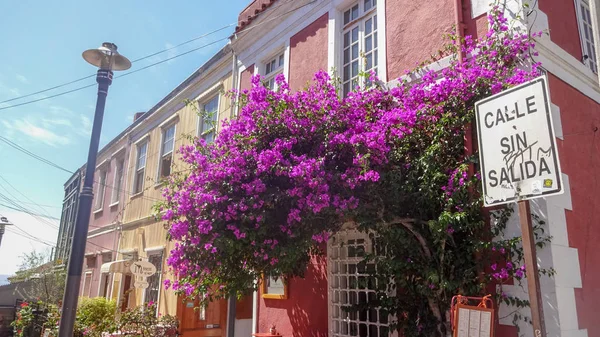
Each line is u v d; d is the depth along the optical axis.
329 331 6.62
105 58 5.99
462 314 3.75
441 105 4.96
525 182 3.08
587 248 4.88
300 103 5.65
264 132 5.49
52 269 17.05
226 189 5.13
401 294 5.40
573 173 5.13
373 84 6.50
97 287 16.17
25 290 18.62
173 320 9.42
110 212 16.64
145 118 15.25
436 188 4.76
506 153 3.25
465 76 4.97
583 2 6.59
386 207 4.99
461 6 5.79
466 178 4.56
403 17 6.64
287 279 7.64
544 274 4.33
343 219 5.26
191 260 5.27
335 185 4.95
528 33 5.02
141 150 15.47
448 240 4.75
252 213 4.85
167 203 5.79
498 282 4.55
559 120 5.18
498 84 4.62
